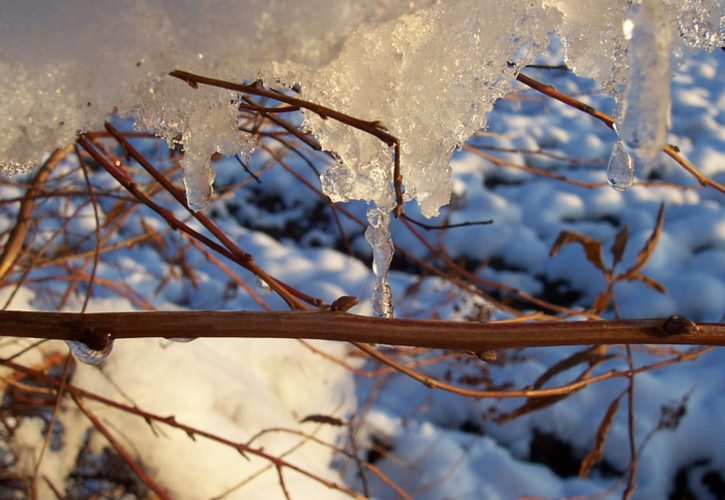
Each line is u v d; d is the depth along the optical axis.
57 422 0.59
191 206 0.24
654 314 0.92
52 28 0.19
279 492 0.63
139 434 0.60
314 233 1.11
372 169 0.24
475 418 0.82
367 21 0.17
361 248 1.09
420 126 0.23
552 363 0.84
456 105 0.22
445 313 0.91
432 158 0.23
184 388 0.65
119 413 0.60
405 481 0.77
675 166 1.16
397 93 0.22
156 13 0.18
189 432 0.43
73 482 0.60
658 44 0.17
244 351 0.78
